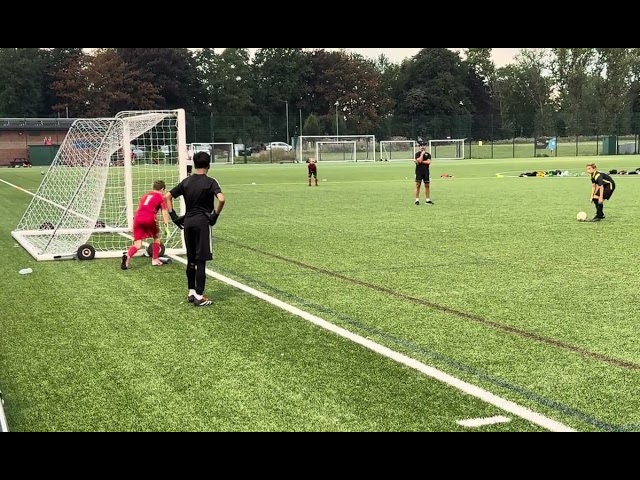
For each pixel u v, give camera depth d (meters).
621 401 4.46
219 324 6.47
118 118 12.17
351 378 4.92
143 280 8.74
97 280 8.76
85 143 13.91
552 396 4.55
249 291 7.91
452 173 37.47
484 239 12.09
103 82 84.75
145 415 4.31
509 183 28.33
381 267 9.44
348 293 7.78
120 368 5.22
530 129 83.62
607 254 10.34
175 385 4.83
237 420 4.22
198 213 7.18
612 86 93.31
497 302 7.29
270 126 74.00
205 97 95.00
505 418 4.20
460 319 6.57
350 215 16.36
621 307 7.02
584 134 82.44
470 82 109.25
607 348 5.61
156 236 9.88
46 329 6.38
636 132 72.38
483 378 4.90
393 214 16.48
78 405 4.49
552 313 6.78
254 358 5.41
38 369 5.22
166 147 17.80
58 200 18.64
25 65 87.38
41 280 8.79
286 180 32.66
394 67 112.12
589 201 19.48
